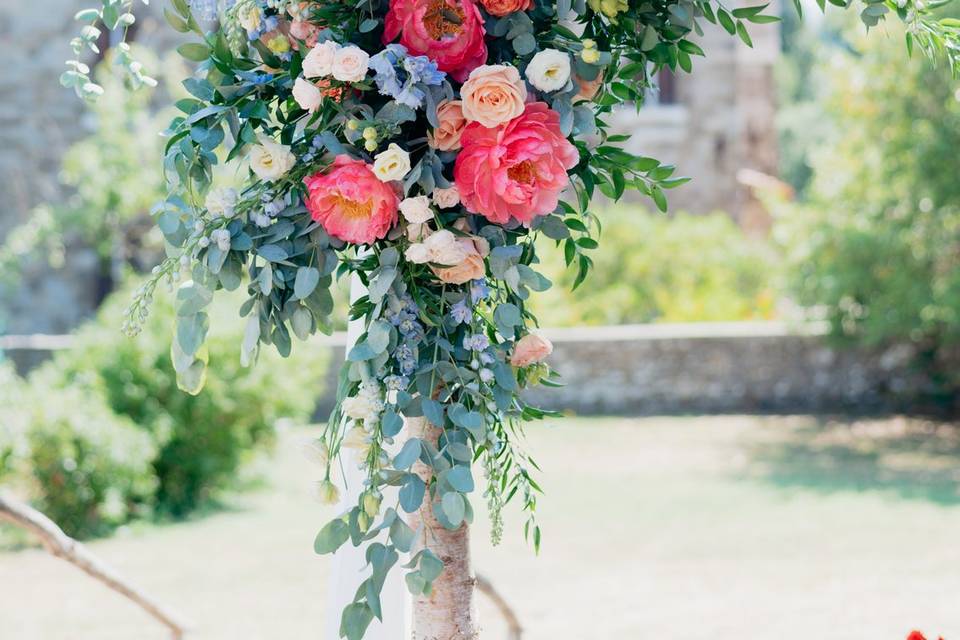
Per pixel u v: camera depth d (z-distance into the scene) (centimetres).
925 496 855
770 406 1260
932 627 549
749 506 838
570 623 570
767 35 1714
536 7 162
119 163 1332
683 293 1405
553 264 1341
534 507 166
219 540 781
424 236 156
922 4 171
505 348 168
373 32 158
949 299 1057
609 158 174
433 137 155
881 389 1254
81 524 807
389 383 156
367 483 154
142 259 1452
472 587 188
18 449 774
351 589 197
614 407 1262
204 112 154
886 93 1112
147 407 874
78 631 582
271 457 961
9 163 1557
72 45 168
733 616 577
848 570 659
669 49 172
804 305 1202
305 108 154
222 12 164
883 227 1117
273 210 155
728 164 1717
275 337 161
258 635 559
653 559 697
